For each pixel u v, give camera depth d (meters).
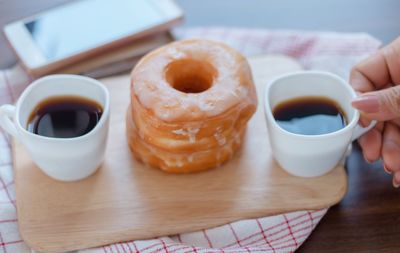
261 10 0.63
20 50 0.54
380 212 0.45
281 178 0.45
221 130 0.43
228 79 0.44
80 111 0.45
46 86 0.45
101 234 0.42
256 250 0.42
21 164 0.46
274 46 0.58
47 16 0.56
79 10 0.57
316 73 0.45
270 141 0.45
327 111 0.46
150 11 0.57
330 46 0.57
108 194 0.44
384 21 0.60
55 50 0.54
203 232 0.43
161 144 0.43
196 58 0.45
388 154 0.45
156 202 0.44
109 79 0.52
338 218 0.45
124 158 0.47
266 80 0.52
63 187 0.45
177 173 0.46
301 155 0.43
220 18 0.62
